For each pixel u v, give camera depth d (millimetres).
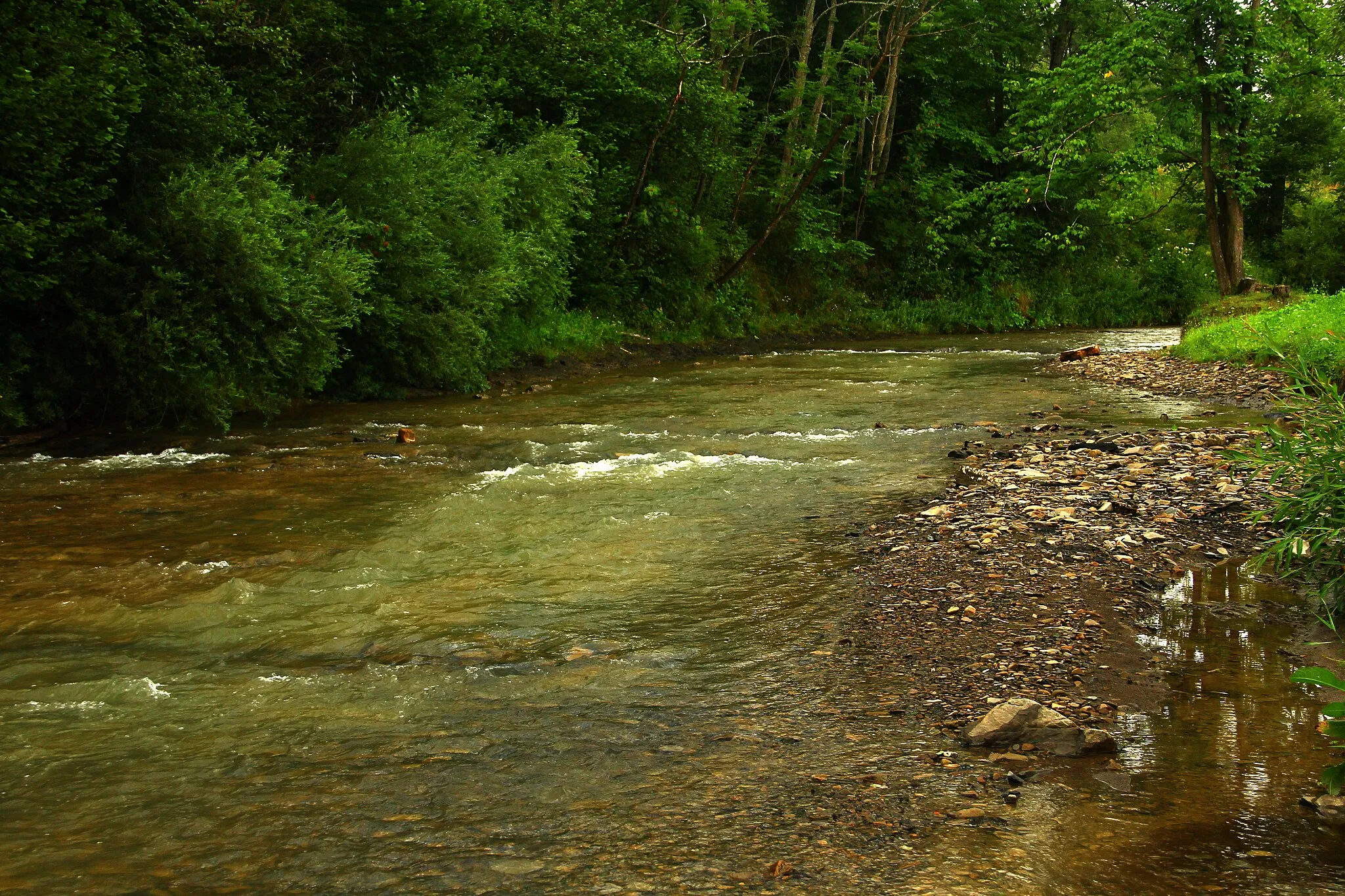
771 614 5531
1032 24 40969
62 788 3537
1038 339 31188
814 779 3541
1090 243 42031
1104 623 5223
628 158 26953
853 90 33375
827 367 21484
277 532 7590
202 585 6223
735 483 9180
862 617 5418
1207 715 4062
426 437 12438
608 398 16500
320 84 17344
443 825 3230
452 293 17500
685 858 2996
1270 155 40000
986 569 6180
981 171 40125
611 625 5391
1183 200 41562
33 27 11367
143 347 12586
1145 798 3342
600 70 24766
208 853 3078
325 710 4258
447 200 17797
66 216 12250
